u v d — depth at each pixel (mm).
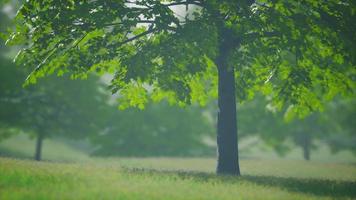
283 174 36219
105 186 17734
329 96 31016
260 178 25516
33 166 23469
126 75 24297
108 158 67125
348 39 24609
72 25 26266
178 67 24578
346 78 29812
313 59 27094
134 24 25219
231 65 24688
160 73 24375
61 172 21156
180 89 24906
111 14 25125
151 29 26359
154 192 16828
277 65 28016
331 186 22953
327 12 25484
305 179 26781
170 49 24172
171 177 22297
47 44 26422
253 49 24531
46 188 16766
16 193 15250
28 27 26625
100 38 25938
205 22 24531
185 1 27391
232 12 23984
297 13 24641
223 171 28312
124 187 17641
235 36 27234
